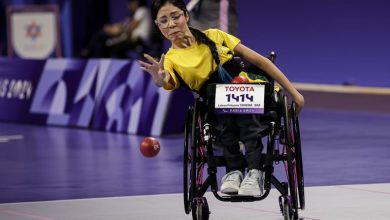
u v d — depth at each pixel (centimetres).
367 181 1645
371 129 2533
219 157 1145
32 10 4153
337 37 3456
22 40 4178
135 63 2547
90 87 2692
